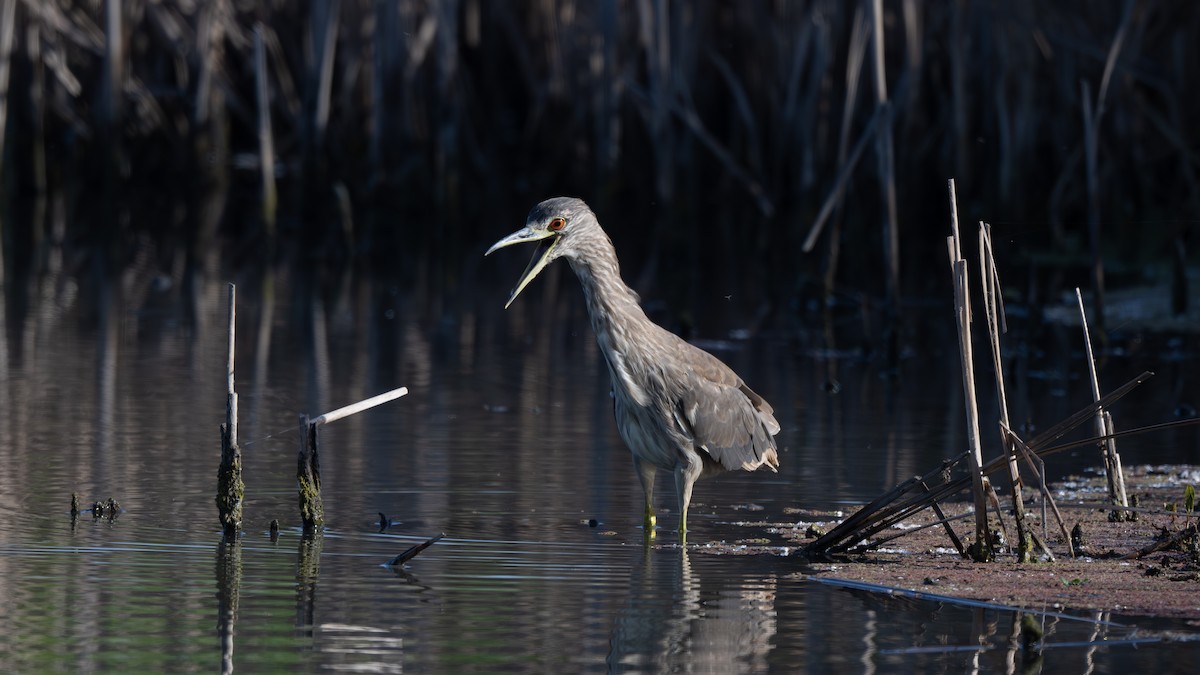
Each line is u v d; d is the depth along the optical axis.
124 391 13.74
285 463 10.83
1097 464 11.31
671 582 7.81
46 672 6.22
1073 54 24.89
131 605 7.21
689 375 9.11
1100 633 6.93
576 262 9.27
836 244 19.80
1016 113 24.97
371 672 6.30
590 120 29.67
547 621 7.06
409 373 15.29
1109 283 21.45
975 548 8.42
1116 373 15.89
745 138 30.50
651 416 9.12
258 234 27.33
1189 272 21.70
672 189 26.94
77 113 30.84
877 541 8.57
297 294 21.08
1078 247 24.30
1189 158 23.78
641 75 30.00
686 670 6.38
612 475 10.72
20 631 6.76
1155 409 13.73
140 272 22.56
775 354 17.06
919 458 11.47
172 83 31.75
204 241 26.33
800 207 27.11
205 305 19.73
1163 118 25.66
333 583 7.69
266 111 26.53
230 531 8.71
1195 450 11.84
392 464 10.92
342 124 29.58
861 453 11.66
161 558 8.13
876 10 16.94
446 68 28.44
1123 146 24.73
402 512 9.42
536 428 12.48
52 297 19.91
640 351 9.09
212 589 7.53
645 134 30.39
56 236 26.11
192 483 10.05
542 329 18.81
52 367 14.95
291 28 30.47
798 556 8.48
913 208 26.81
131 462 10.67
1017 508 8.38
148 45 30.97
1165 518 9.43
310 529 8.88
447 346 17.23
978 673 6.36
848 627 7.01
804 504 9.91
